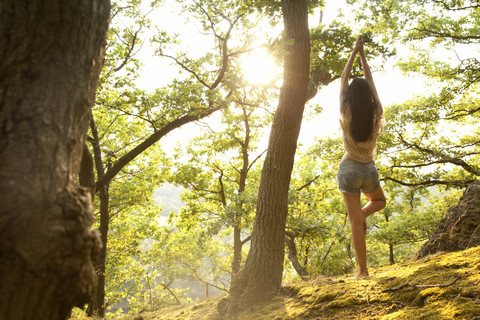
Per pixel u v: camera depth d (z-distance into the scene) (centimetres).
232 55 855
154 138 834
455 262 335
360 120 355
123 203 1862
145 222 2042
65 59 148
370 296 329
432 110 1780
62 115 142
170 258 2698
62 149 141
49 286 132
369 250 2772
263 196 535
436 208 2309
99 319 659
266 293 493
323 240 1263
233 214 1420
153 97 834
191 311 593
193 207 1934
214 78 948
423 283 308
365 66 378
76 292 140
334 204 1848
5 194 121
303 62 560
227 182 2034
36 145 132
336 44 970
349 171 376
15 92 136
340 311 326
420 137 1936
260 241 519
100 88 977
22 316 128
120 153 1581
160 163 1891
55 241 130
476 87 1672
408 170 1902
